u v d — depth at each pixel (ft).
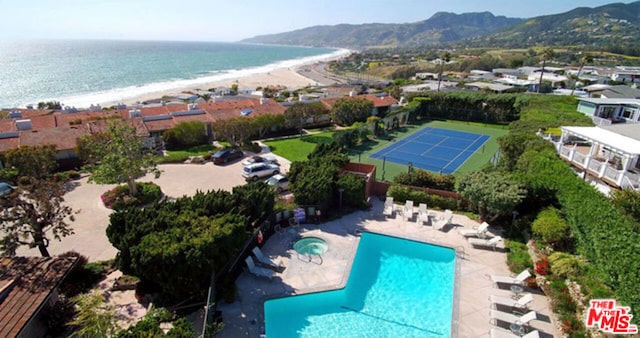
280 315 55.06
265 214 76.54
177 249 49.93
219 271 56.85
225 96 285.23
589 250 58.85
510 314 51.72
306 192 80.33
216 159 128.77
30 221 57.98
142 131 144.66
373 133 177.78
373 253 72.28
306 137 173.58
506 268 65.05
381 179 116.78
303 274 62.69
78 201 94.73
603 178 87.61
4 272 50.37
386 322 54.19
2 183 97.25
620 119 146.61
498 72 447.42
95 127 138.51
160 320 48.91
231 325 50.47
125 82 442.09
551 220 67.87
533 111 164.66
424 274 66.13
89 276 59.21
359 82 489.26
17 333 40.42
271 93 323.16
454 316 53.11
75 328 48.21
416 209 89.35
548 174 81.51
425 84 357.20
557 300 53.47
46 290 47.42
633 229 54.90
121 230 57.67
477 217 84.33
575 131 98.53
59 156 125.49
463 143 168.04
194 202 66.64
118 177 88.12
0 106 277.03
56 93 343.46
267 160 126.72
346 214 86.22
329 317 55.01
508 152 110.22
